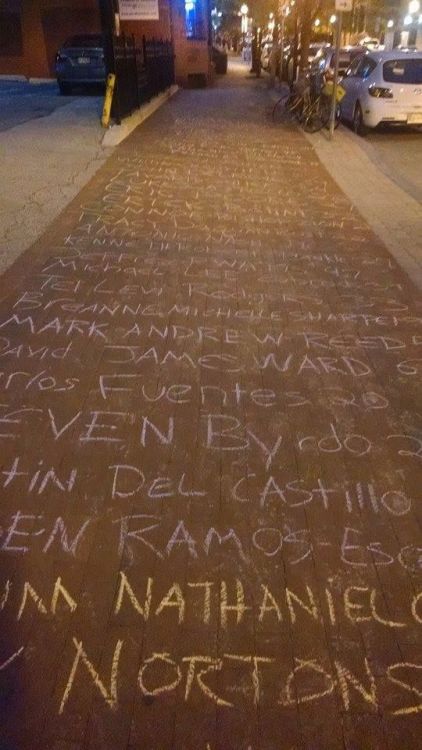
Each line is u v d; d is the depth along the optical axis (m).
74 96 18.47
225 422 3.66
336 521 2.97
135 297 5.25
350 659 2.35
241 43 65.38
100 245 6.43
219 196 8.64
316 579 2.67
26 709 2.16
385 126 14.02
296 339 4.66
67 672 2.28
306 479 3.23
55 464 3.28
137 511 3.00
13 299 5.10
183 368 4.20
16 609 2.50
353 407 3.85
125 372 4.12
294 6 20.48
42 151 10.41
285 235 7.09
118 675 2.27
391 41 39.00
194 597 2.57
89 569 2.69
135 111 14.66
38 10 24.16
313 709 2.19
